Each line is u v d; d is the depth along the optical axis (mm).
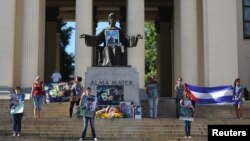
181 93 25812
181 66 38062
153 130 22391
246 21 43031
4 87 35938
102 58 26188
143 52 37000
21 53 37906
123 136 21656
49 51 50031
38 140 19594
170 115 30250
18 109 20547
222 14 37219
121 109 24969
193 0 38469
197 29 39656
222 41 36938
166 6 50594
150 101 26641
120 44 26047
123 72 25781
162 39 50875
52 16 50375
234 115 29875
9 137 19844
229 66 36719
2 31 36594
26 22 37438
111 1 49969
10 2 36906
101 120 22859
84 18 37250
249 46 42625
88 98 19703
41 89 25297
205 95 30719
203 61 38938
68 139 20094
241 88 26375
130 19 37344
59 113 29484
